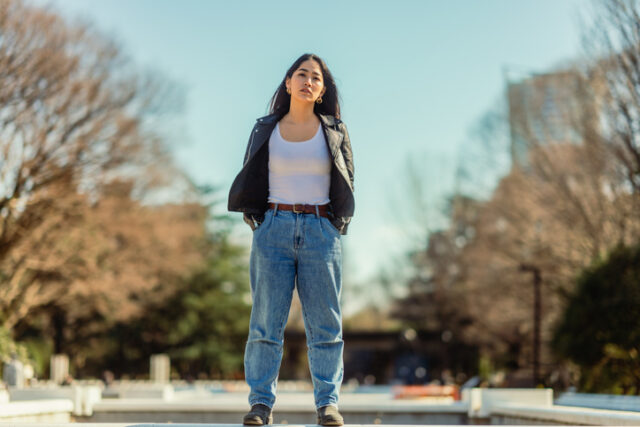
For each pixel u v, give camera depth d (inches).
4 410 311.7
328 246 158.4
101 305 1524.4
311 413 518.3
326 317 158.9
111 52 1019.9
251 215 161.5
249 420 152.1
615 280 644.1
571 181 1045.2
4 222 1010.7
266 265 157.3
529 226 1278.3
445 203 1987.0
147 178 1234.0
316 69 164.2
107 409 521.0
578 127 965.8
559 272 1154.0
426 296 2038.6
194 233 1547.7
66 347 1854.1
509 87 1194.0
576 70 928.3
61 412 364.2
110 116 1042.7
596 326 639.1
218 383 1643.7
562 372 1127.0
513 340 1640.0
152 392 796.6
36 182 1011.3
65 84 978.7
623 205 858.1
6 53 909.2
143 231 1344.7
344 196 158.4
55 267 1215.6
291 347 2476.6
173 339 2014.0
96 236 1234.0
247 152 161.8
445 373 1585.9
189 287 2063.2
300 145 159.2
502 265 1427.2
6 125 951.0
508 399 519.8
